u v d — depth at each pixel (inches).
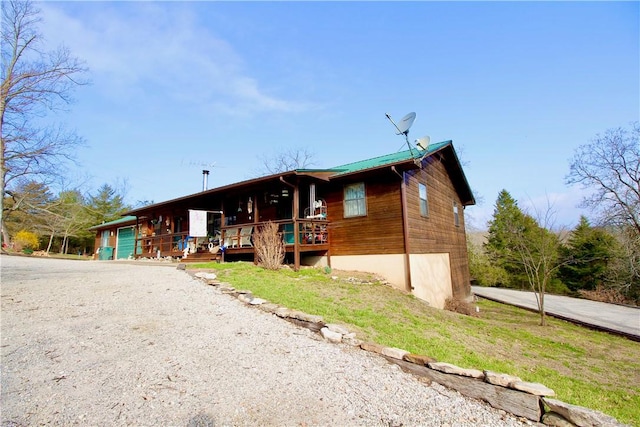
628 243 792.9
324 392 130.3
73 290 282.0
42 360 150.3
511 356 220.1
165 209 698.2
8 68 720.3
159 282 318.0
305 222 426.0
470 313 429.4
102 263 532.7
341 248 452.4
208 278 319.0
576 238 1037.8
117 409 114.4
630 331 353.1
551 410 114.3
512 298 654.5
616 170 840.3
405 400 127.0
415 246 416.8
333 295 288.5
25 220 1101.1
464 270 655.1
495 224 1208.2
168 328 194.1
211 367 147.7
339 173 455.5
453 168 619.2
